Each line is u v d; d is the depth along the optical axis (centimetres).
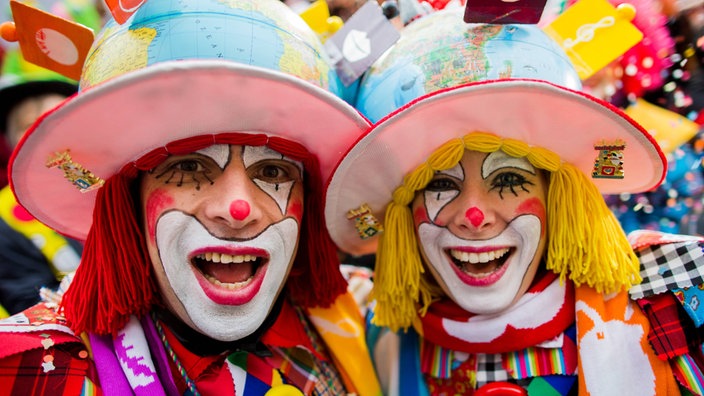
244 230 98
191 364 101
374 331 127
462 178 107
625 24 114
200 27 94
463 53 103
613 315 106
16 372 91
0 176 177
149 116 92
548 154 106
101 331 99
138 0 96
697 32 140
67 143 94
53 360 93
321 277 116
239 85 89
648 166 109
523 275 108
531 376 108
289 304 118
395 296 115
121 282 100
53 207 106
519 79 94
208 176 98
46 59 106
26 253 144
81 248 151
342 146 106
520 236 107
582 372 103
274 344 108
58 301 109
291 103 95
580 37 115
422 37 109
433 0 121
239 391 102
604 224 108
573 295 111
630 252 109
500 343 108
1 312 140
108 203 100
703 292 102
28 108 168
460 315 112
